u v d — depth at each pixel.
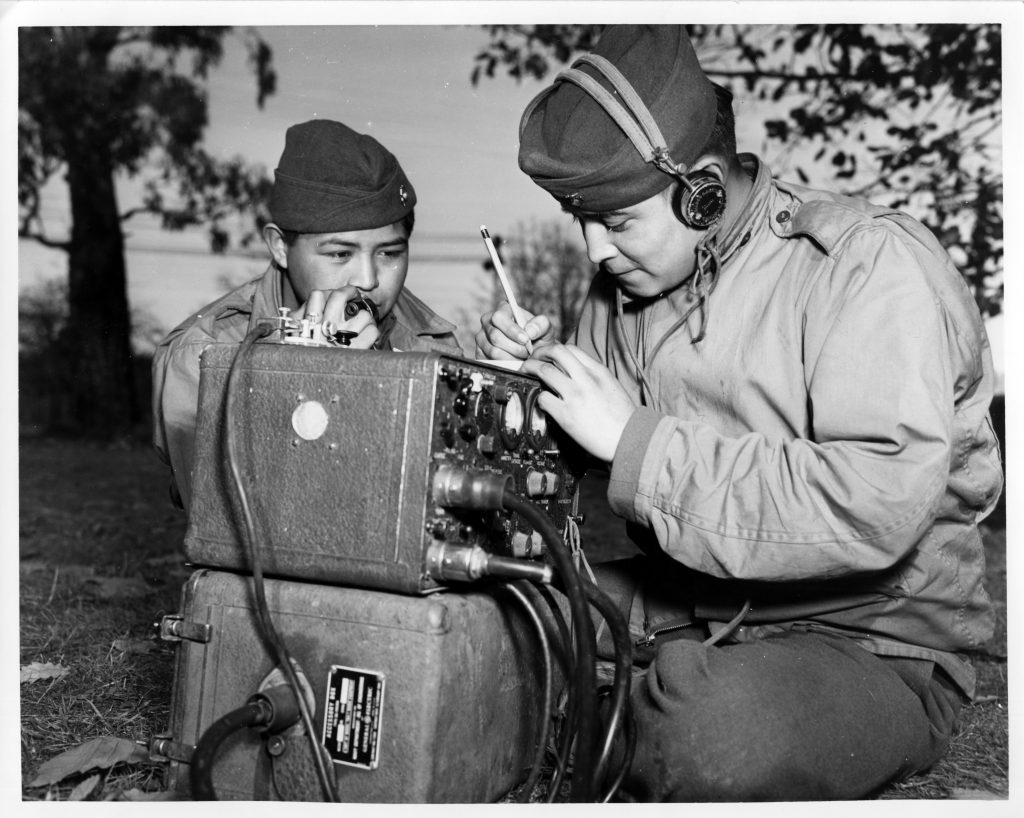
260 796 1.10
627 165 1.28
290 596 1.10
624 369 1.63
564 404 1.29
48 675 1.72
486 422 1.16
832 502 1.18
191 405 1.51
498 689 1.18
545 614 1.34
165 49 6.19
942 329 1.26
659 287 1.42
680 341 1.46
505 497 1.07
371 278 1.69
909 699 1.29
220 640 1.14
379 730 1.05
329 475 1.09
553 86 1.41
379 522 1.07
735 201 1.45
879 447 1.20
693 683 1.14
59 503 4.29
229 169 6.39
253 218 6.46
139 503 4.34
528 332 1.50
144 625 2.15
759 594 1.40
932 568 1.35
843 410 1.23
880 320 1.25
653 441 1.26
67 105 6.27
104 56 6.21
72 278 6.46
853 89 4.82
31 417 6.43
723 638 1.43
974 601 1.42
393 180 1.70
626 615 1.63
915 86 4.73
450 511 1.11
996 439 1.45
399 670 1.05
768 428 1.39
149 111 6.30
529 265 5.54
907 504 1.17
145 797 1.19
